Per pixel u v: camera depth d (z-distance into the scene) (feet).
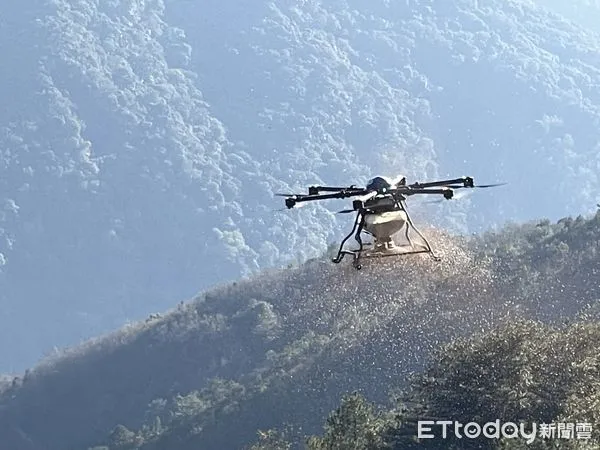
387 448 95.25
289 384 215.31
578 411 79.77
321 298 308.81
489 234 285.23
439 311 195.52
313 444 97.71
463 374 94.32
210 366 342.64
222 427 231.30
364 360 200.54
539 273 207.21
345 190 40.32
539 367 91.04
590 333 93.61
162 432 259.39
